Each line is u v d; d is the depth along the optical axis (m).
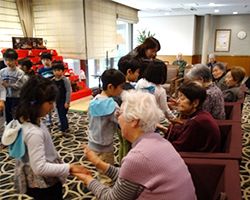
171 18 10.59
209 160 1.55
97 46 6.92
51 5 6.55
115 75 1.96
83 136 3.94
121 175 0.95
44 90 1.28
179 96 1.98
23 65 3.82
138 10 9.14
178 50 10.77
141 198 0.94
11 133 1.24
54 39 6.74
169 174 0.92
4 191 2.47
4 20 5.87
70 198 2.34
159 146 0.97
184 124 1.98
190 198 0.97
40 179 1.32
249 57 11.10
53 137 3.87
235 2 7.53
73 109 5.34
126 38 9.39
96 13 6.73
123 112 1.04
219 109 2.44
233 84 3.33
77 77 6.27
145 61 2.46
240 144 1.75
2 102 3.05
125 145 2.09
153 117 1.00
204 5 8.11
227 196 1.07
